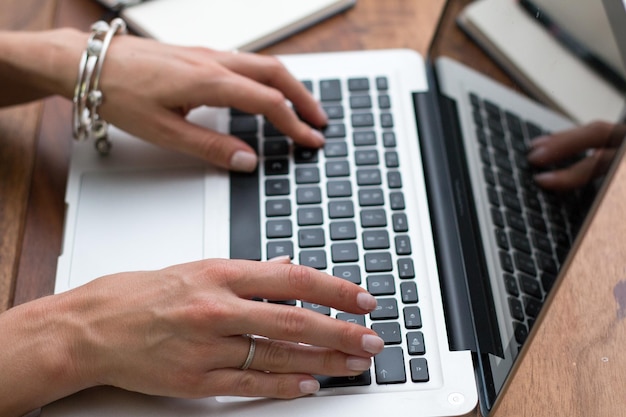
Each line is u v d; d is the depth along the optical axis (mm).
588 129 480
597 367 570
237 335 529
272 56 747
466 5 671
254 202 644
